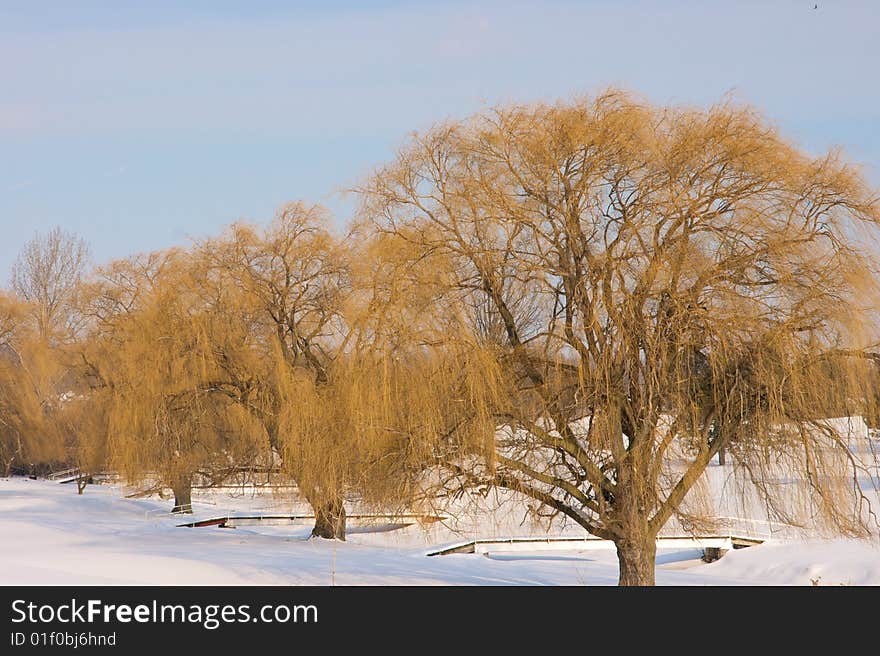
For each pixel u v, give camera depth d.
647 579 52.44
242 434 93.12
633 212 49.22
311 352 84.44
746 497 54.75
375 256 54.41
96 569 63.78
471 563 76.31
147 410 91.81
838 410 48.78
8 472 188.50
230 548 82.00
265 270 87.56
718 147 49.62
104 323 111.94
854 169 49.19
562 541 86.94
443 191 52.97
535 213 50.84
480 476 52.16
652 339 48.38
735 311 48.38
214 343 89.94
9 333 154.75
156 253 107.38
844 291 48.28
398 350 52.81
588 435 50.44
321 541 90.38
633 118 50.19
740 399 48.28
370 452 53.69
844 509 48.91
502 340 52.59
